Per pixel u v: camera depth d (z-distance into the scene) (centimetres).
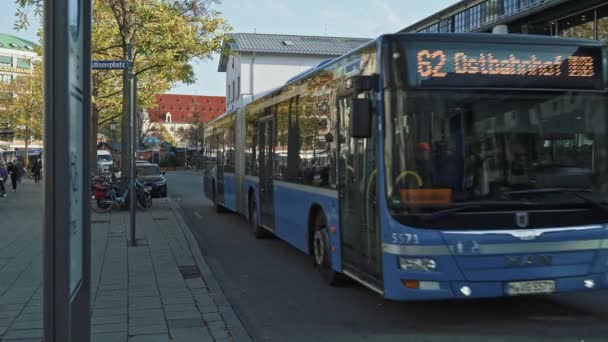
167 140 9188
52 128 327
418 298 612
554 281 632
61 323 329
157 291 824
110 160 6750
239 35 6109
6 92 5166
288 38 6225
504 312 728
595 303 768
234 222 1775
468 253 613
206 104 15075
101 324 660
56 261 328
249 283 924
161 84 2866
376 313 736
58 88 327
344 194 782
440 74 638
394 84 634
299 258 1149
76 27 367
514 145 637
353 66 742
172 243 1266
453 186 621
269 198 1243
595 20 1839
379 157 643
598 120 661
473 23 2455
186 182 4459
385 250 632
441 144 626
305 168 969
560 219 635
